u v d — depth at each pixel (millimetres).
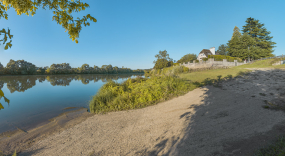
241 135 3982
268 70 14914
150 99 8742
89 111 8102
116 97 8922
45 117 7230
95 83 26688
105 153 3904
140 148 4000
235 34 50344
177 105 7555
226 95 8078
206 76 15086
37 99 11797
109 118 6570
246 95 7613
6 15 2312
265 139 3635
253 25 43094
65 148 4273
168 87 10500
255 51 38312
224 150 3445
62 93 14828
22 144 4617
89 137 4852
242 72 15266
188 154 3475
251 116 5082
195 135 4305
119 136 4777
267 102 6234
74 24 3078
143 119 6105
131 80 15594
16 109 8766
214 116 5520
